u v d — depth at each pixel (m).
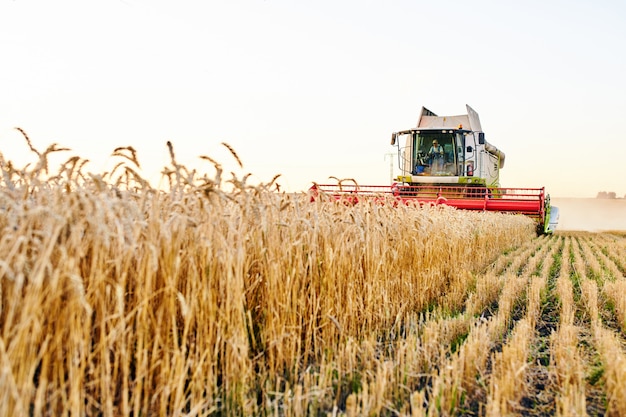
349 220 4.68
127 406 2.46
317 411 3.13
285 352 3.60
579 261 10.44
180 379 2.63
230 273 3.08
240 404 2.99
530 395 3.51
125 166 2.83
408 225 6.09
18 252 2.27
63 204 2.45
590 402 3.41
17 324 2.18
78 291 2.16
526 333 4.50
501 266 9.28
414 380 3.57
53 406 2.26
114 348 2.63
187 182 2.96
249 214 3.62
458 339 4.64
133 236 2.63
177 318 3.01
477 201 16.08
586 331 5.08
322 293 4.05
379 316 4.87
